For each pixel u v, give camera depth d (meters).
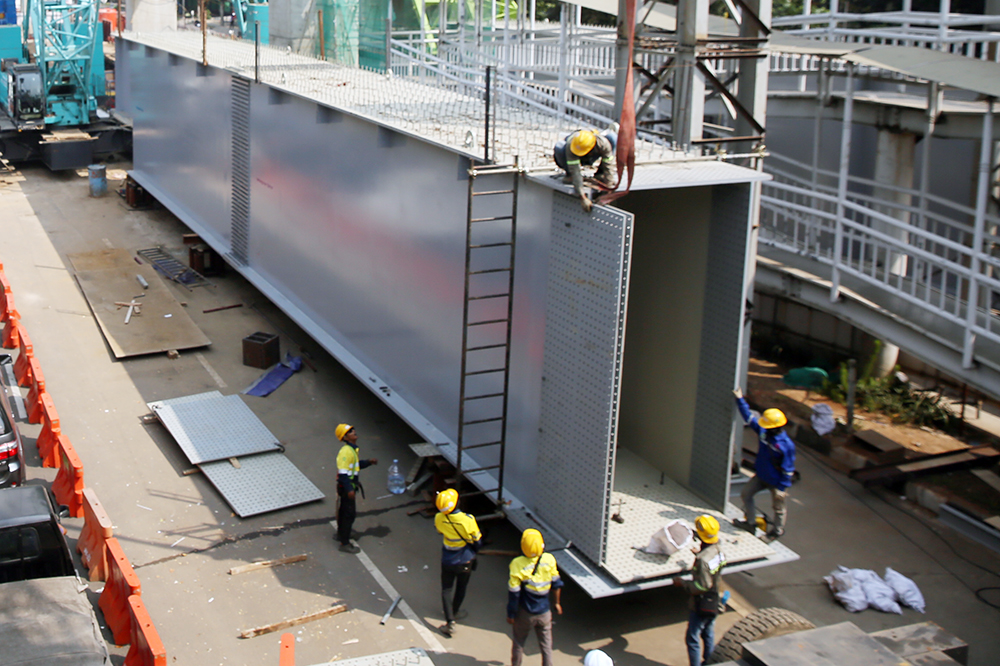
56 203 23.59
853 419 12.96
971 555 10.41
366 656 8.20
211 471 11.31
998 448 12.45
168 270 18.67
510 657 8.43
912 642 7.24
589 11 30.20
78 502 10.24
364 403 13.57
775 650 6.51
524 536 7.75
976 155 13.40
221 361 14.80
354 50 23.83
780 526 9.23
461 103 13.33
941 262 10.62
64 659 6.53
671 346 10.12
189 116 19.70
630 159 7.80
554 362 8.90
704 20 10.63
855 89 15.47
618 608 9.31
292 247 15.20
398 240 11.70
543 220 8.89
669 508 9.70
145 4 28.34
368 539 10.27
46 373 14.05
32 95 25.98
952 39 12.00
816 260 13.46
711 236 9.37
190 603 9.02
